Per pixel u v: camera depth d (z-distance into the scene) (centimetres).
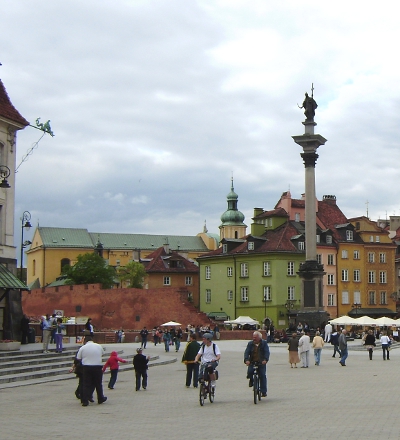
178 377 4041
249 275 11850
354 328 11588
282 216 12450
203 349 2675
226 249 12444
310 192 8062
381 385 3269
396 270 13950
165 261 14325
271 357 5744
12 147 5500
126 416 2355
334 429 1969
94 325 11269
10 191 5481
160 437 1903
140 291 11088
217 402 2698
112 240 19600
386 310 12506
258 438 1848
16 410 2536
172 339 8069
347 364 4884
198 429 2031
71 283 13962
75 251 18525
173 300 10875
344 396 2814
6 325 5266
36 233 18712
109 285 14038
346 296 12256
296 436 1866
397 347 7656
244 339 9625
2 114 5312
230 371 4409
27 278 19200
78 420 2270
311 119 8050
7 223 5438
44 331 4516
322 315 7938
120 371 4403
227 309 12181
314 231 8069
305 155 8044
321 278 8025
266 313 11544
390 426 2006
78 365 2734
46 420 2275
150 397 2945
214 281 12494
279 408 2467
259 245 11906
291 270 11594
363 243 12512
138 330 10969
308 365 4591
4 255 5356
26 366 3947
